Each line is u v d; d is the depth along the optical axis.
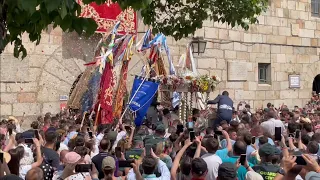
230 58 20.52
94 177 7.20
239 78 20.75
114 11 16.81
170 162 7.64
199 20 11.77
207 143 7.23
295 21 22.73
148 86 13.49
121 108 13.52
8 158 6.22
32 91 15.68
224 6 11.94
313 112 18.28
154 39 14.73
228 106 14.52
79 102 13.85
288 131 10.88
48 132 8.08
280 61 22.25
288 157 6.09
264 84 21.81
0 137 8.09
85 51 16.80
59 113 14.80
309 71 23.28
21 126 15.39
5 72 15.15
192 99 15.92
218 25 20.11
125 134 10.87
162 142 7.85
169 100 15.65
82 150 7.16
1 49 4.93
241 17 12.09
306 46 23.16
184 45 18.94
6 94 15.19
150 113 15.24
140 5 5.79
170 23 11.92
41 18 5.22
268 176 6.77
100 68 12.77
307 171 6.42
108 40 13.60
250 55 21.20
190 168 6.85
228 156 7.79
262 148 7.02
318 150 8.38
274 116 11.90
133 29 17.28
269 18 21.81
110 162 6.49
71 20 5.28
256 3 12.28
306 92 23.22
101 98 12.84
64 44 16.41
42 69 15.92
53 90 16.11
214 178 7.01
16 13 5.16
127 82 17.23
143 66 15.89
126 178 7.06
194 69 15.72
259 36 21.47
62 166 7.26
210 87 14.78
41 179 5.46
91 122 12.79
